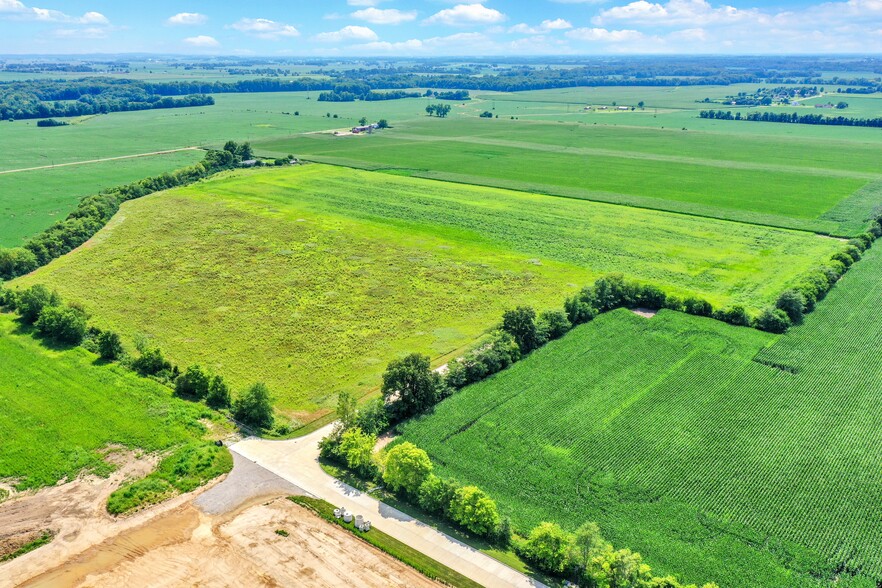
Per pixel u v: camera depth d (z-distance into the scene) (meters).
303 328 89.94
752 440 62.97
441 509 53.91
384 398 68.62
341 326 90.56
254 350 83.88
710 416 67.06
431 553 49.72
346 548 50.16
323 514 53.66
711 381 73.94
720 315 90.56
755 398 70.31
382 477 57.41
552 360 79.44
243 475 58.94
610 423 66.12
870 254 115.75
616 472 58.72
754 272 107.94
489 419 67.00
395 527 52.44
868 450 61.12
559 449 62.00
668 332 86.62
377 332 88.75
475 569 48.09
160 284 105.94
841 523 52.03
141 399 71.31
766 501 54.69
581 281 105.88
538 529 48.47
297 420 68.12
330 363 80.56
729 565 47.97
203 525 52.88
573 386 73.31
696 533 51.28
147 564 49.00
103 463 60.81
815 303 94.69
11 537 51.88
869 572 47.16
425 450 61.72
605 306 94.44
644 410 68.38
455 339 86.56
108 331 80.75
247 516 53.72
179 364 79.75
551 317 85.94
